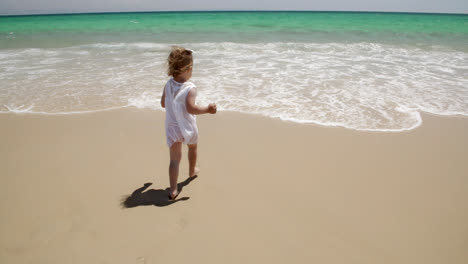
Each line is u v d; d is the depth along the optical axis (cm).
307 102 498
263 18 2847
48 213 246
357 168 314
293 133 394
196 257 205
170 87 247
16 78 637
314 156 338
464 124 416
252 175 304
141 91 553
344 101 501
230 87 574
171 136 255
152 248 212
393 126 412
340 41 1200
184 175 306
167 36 1387
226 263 201
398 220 241
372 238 222
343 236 224
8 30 1734
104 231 227
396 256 206
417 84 591
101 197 268
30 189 277
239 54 905
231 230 230
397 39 1260
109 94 539
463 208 255
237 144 368
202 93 542
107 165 321
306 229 231
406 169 312
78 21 2541
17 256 202
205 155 344
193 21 2364
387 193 274
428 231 229
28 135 387
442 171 308
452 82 602
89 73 680
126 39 1296
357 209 253
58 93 543
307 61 804
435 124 416
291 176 302
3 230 226
